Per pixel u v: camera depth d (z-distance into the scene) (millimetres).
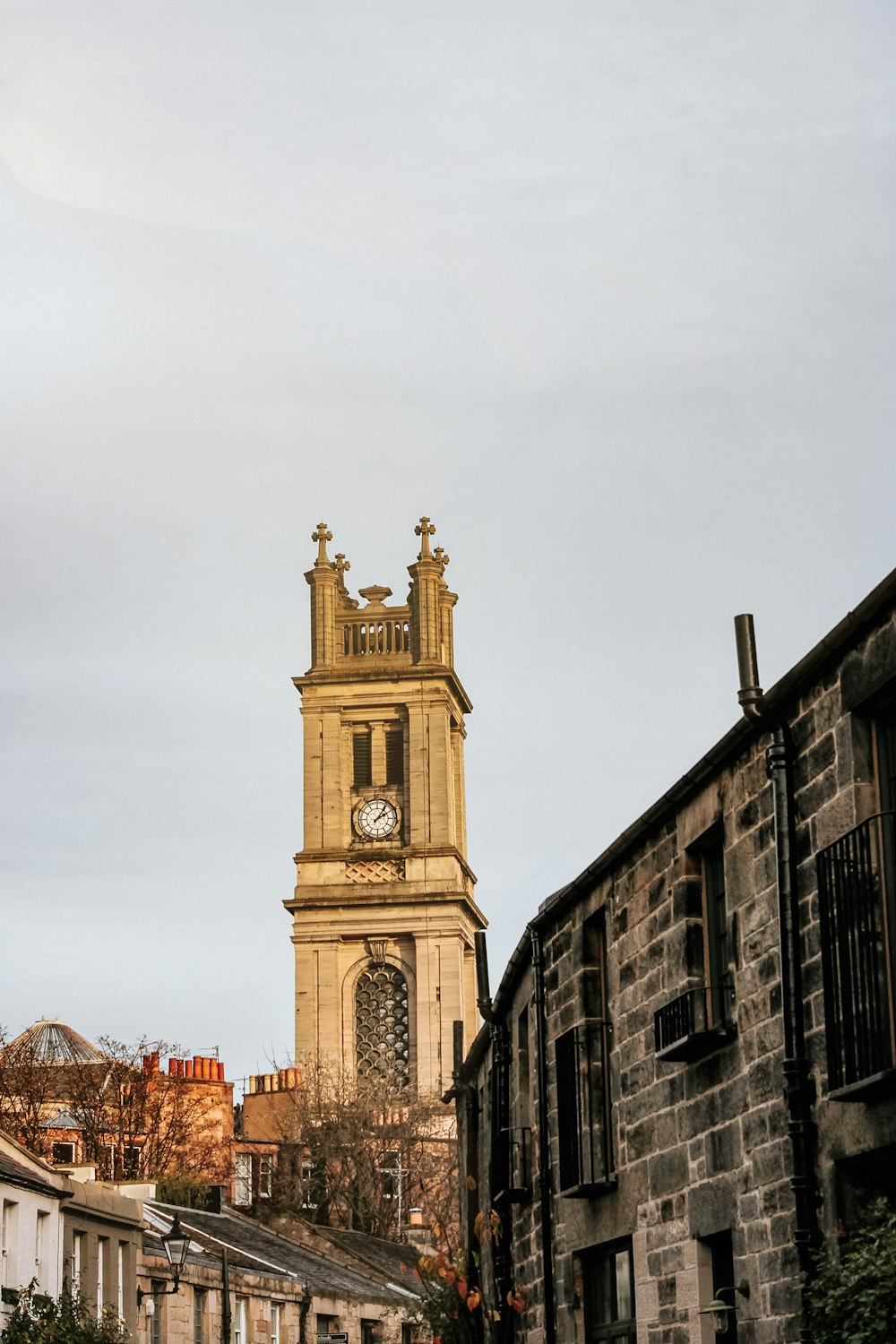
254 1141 80375
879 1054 11633
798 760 13273
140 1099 80250
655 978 16312
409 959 111625
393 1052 110688
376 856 113188
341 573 121562
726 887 14703
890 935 11820
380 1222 74562
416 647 118312
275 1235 56906
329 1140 77688
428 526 121562
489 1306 22797
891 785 12188
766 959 13711
